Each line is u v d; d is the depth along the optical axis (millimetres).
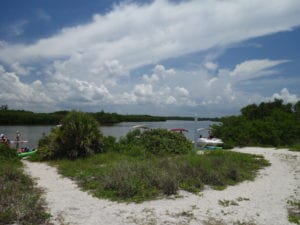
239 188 11453
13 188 9672
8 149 17406
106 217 7863
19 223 7125
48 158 18219
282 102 43562
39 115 85250
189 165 12953
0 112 81250
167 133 21797
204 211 8547
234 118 32094
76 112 19531
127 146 20250
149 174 11211
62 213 8086
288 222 7812
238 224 7609
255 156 19891
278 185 12094
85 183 11406
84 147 18344
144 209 8586
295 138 29547
